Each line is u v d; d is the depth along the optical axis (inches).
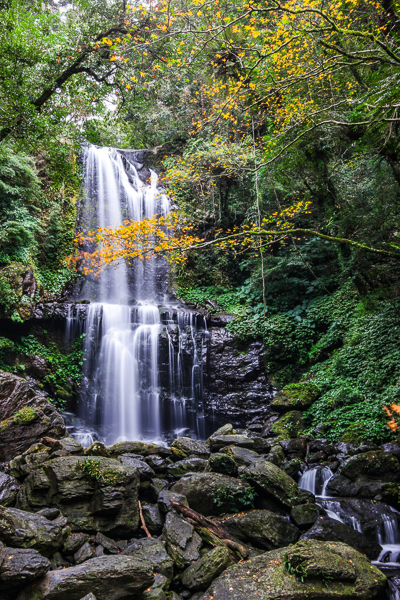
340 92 319.0
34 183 526.9
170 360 505.4
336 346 468.1
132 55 319.6
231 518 230.7
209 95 389.4
